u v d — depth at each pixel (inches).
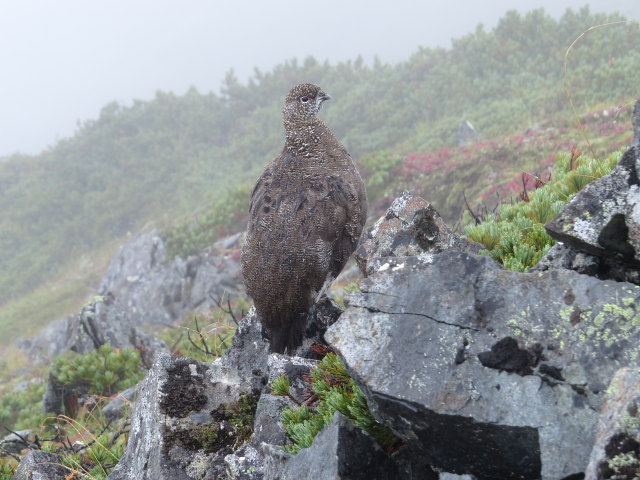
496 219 232.1
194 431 173.3
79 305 1053.2
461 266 125.9
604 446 94.3
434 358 117.5
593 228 127.2
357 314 128.6
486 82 1044.5
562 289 117.8
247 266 203.9
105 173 1358.3
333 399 143.8
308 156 218.8
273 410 168.4
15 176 1441.9
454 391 113.1
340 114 1182.3
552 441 106.6
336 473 125.3
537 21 1091.3
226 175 1270.9
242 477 155.6
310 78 1437.0
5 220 1314.0
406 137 1050.1
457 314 120.5
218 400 180.9
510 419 108.7
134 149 1397.6
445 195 712.4
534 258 175.0
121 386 400.8
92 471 236.7
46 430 379.6
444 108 1059.3
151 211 1263.5
